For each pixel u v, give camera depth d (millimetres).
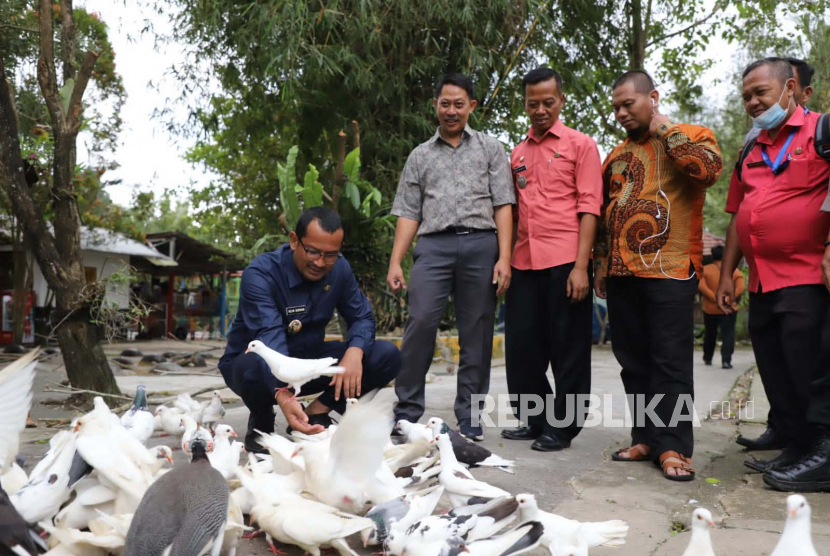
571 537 2672
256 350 3834
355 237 11531
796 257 3932
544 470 4309
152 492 2332
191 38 12250
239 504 3113
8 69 10492
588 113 15359
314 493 3117
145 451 3051
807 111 4051
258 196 19797
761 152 4141
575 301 4648
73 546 2436
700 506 3619
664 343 4258
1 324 17281
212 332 23172
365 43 11141
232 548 2643
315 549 2762
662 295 4258
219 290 23797
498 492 3129
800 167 3914
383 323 12633
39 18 6430
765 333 4242
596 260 4855
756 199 4078
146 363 11516
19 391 2535
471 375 4938
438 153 4988
